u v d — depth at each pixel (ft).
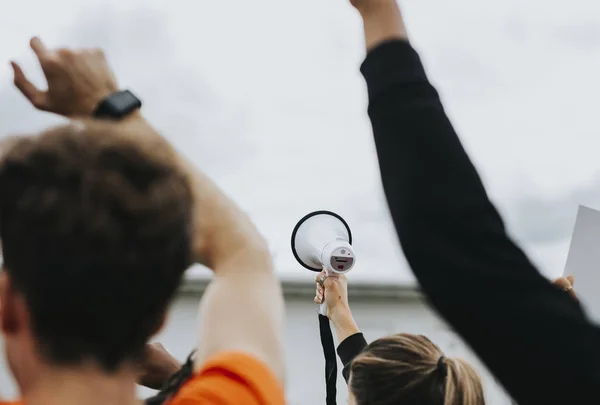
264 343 3.02
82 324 2.26
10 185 2.29
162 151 2.68
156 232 2.36
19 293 2.25
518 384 2.80
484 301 2.74
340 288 8.17
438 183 2.80
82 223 2.22
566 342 2.68
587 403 2.66
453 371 5.51
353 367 5.81
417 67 3.02
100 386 2.31
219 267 3.34
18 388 2.37
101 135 2.53
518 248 2.88
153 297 2.39
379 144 2.95
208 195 3.43
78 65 3.21
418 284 2.92
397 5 3.18
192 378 3.00
